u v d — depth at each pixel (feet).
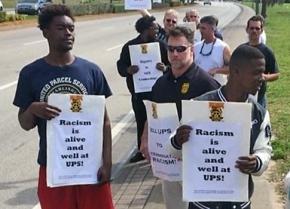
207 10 252.21
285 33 113.70
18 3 159.33
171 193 15.06
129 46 24.39
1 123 34.09
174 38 15.03
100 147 12.98
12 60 63.52
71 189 13.17
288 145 27.14
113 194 21.50
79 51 74.02
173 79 15.31
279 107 38.40
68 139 12.74
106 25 135.74
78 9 173.06
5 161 26.73
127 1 33.78
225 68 23.62
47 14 12.85
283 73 55.47
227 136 11.44
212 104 11.36
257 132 11.69
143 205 20.31
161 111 13.96
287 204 11.82
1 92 43.37
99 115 12.85
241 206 11.93
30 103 13.03
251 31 23.67
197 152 11.55
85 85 13.06
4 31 112.27
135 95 24.99
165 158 14.24
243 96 11.70
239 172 11.54
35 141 30.14
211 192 11.66
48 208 13.28
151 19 24.84
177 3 302.04
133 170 24.64
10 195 22.36
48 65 12.99
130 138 30.40
